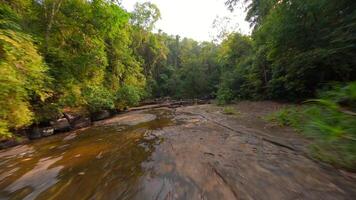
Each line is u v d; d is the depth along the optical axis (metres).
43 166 4.46
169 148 5.08
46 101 9.46
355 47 7.22
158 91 34.12
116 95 16.22
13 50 6.14
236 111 11.38
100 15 12.24
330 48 8.00
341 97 3.02
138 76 23.06
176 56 43.47
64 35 11.68
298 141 4.63
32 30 9.41
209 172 3.43
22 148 6.52
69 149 5.84
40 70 7.32
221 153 4.39
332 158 3.29
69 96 10.27
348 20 6.95
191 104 21.27
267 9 12.38
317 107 3.52
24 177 3.89
